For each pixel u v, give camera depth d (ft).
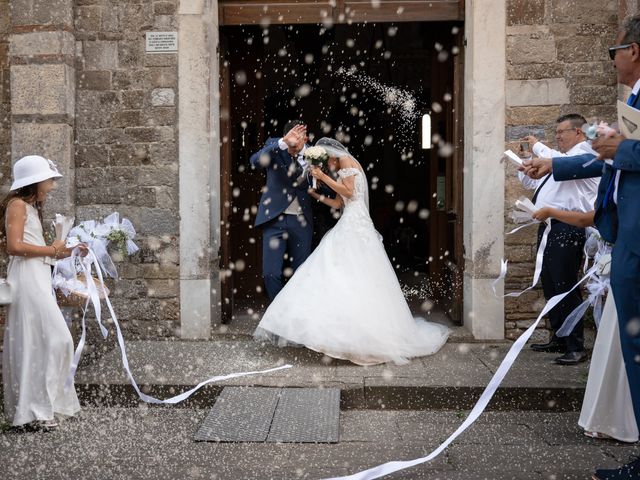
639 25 10.07
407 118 31.86
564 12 19.07
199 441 12.38
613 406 12.30
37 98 19.45
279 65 28.94
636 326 10.03
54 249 13.16
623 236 10.03
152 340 19.72
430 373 15.83
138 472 10.94
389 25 30.12
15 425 12.84
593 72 19.12
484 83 19.19
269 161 19.69
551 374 15.66
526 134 19.26
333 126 31.37
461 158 20.44
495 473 10.85
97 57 19.85
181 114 19.70
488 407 14.67
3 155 20.10
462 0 19.93
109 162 19.94
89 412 14.43
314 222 24.73
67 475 10.80
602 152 10.00
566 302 16.90
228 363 16.87
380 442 12.49
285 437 12.48
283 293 17.51
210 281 19.93
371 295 16.97
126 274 19.92
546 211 11.91
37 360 13.05
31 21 19.36
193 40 19.61
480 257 19.42
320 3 20.16
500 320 19.42
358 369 16.28
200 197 19.75
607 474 10.21
